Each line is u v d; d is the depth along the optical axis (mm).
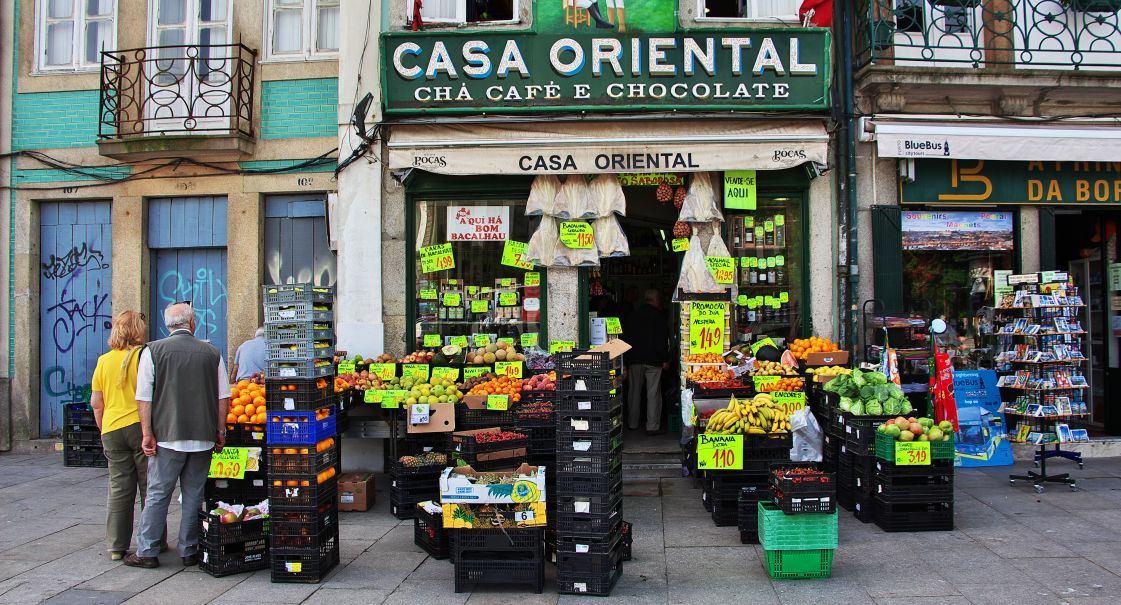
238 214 9461
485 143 8102
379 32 8539
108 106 9586
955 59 8445
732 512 6527
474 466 6188
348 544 6203
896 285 8516
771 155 8008
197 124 9445
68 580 5340
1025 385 7758
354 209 8656
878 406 6609
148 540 5586
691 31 8180
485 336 8711
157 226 9727
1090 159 8273
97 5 9898
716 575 5367
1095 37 8711
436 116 8500
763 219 8703
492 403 7191
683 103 8242
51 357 9930
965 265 8797
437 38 8320
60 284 9922
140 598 5012
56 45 9961
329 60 9398
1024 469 8312
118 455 5746
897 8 8539
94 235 9891
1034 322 7793
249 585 5277
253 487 6398
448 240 8773
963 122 8305
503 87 8312
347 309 8648
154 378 5535
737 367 8125
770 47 8188
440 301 8781
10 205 9852
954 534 6164
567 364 5121
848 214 8406
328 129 9391
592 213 8398
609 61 8227
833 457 7219
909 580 5188
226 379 5859
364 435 7648
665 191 8641
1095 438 9000
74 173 9734
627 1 8227
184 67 9586
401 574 5492
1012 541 5969
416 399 7277
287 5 9609
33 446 9797
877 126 8109
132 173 9625
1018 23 8742
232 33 9578
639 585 5211
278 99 9477
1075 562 5484
